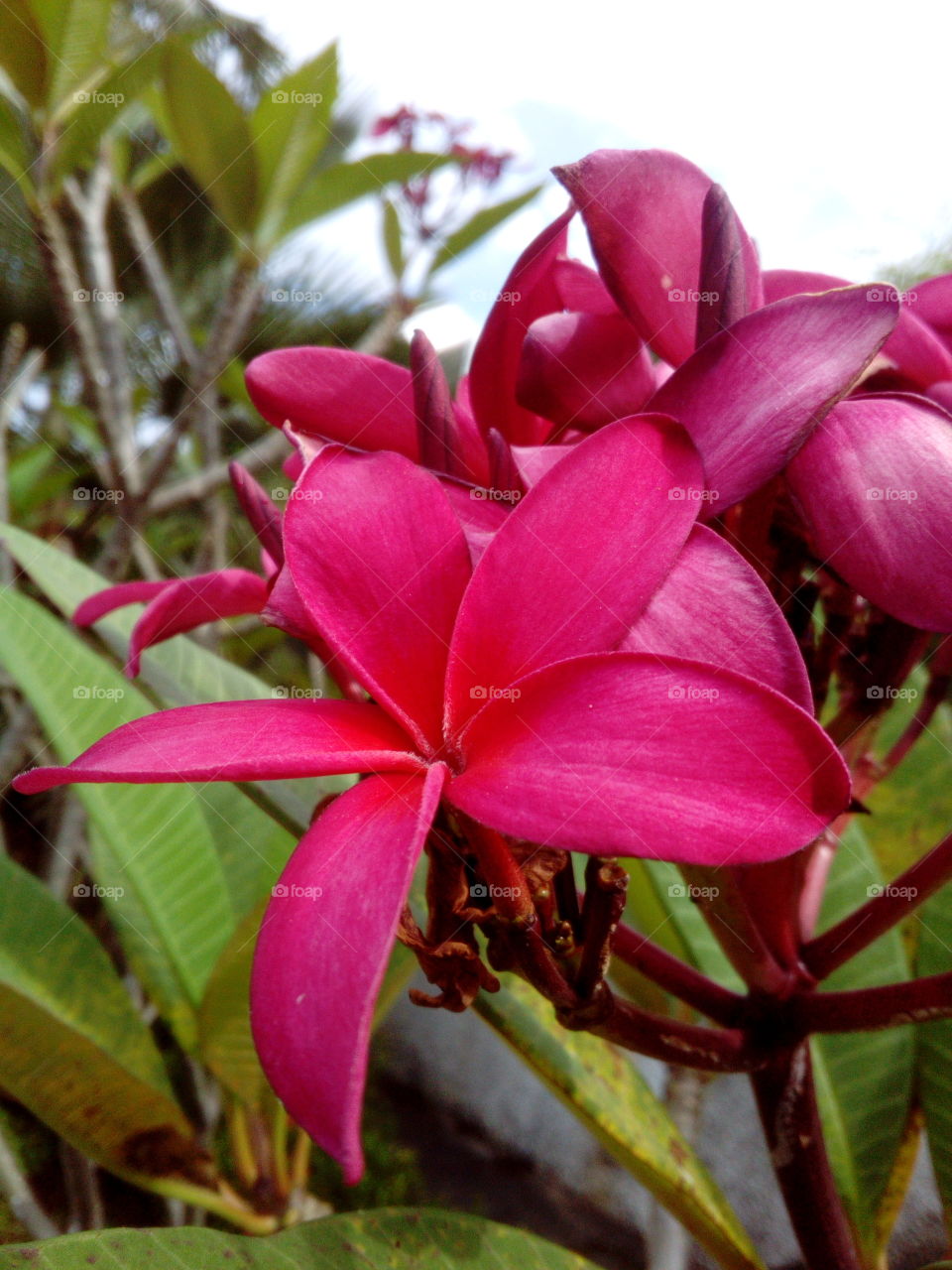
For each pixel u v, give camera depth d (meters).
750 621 0.12
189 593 0.18
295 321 0.78
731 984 0.30
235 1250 0.19
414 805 0.12
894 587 0.13
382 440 0.17
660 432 0.13
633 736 0.11
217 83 0.37
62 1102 0.28
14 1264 0.17
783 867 0.17
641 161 0.16
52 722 0.30
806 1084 0.20
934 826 0.34
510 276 0.16
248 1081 0.32
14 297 0.77
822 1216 0.20
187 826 0.34
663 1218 0.35
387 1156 0.82
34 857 0.55
